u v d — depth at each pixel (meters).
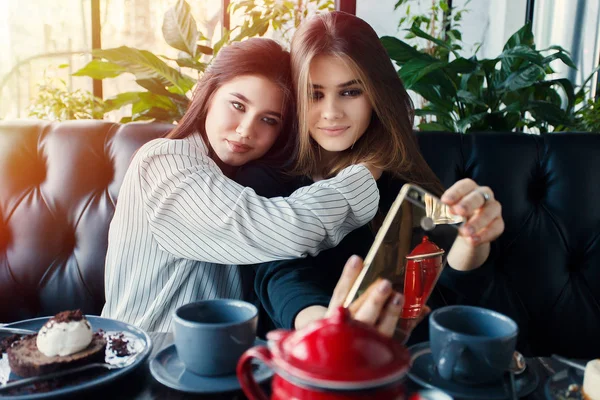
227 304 0.55
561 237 1.08
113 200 1.16
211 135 0.92
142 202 0.86
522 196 1.09
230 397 0.48
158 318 0.86
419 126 1.68
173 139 0.91
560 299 1.08
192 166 0.83
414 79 1.43
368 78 0.88
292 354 0.32
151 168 0.85
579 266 1.10
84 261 1.15
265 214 0.75
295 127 0.95
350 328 0.33
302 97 0.88
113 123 1.23
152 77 1.66
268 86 0.88
